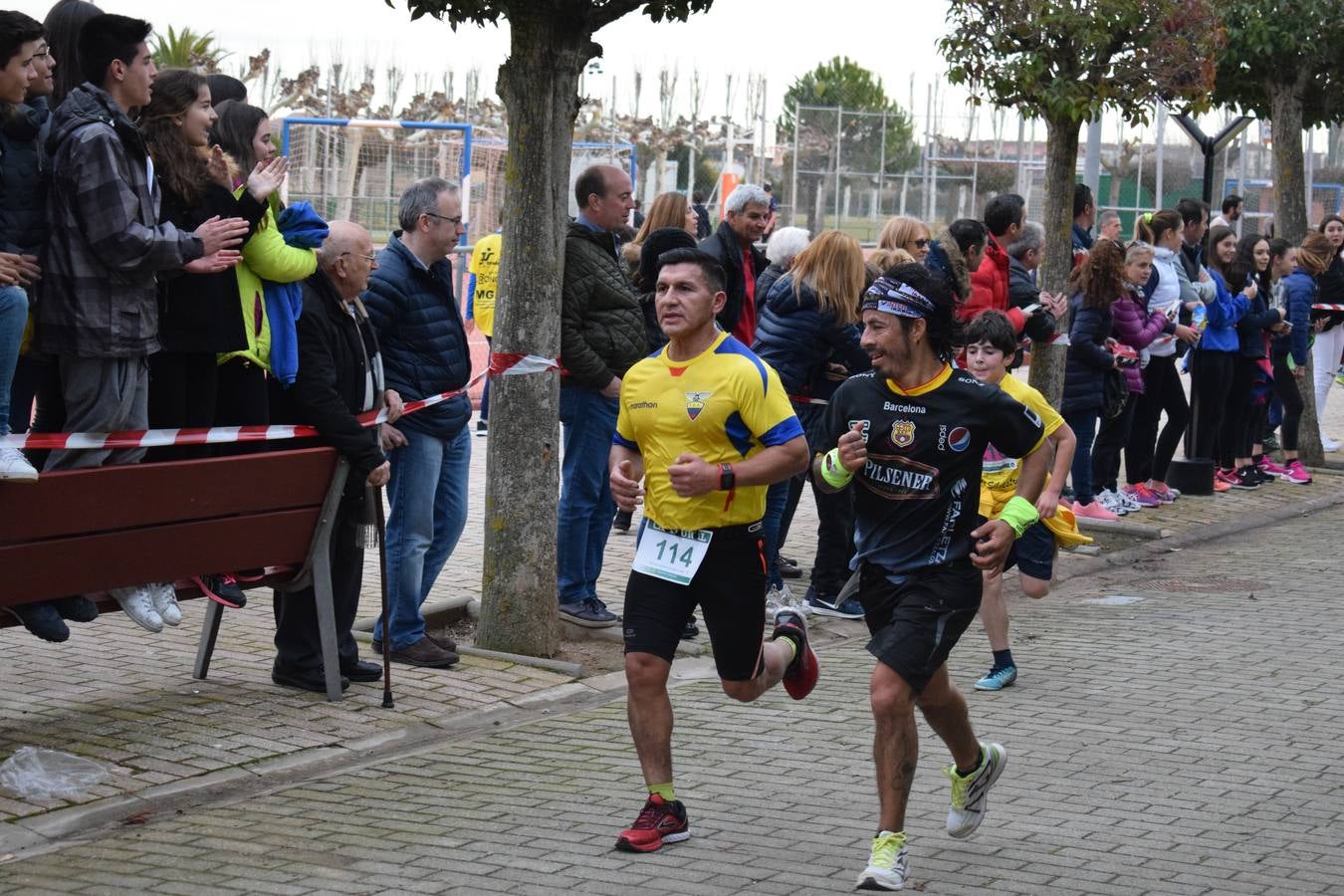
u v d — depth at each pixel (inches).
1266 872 218.2
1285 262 602.5
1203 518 537.3
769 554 383.9
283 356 276.1
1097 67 453.4
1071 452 300.0
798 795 249.0
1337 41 630.5
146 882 205.3
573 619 353.1
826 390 385.4
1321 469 650.2
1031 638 366.0
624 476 228.1
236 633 337.7
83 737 263.3
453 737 281.4
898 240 409.4
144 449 263.3
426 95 1546.5
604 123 1576.0
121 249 238.7
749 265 382.3
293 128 885.2
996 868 217.8
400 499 314.2
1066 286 483.2
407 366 309.0
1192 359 576.4
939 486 214.2
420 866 213.3
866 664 342.3
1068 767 266.8
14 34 230.2
